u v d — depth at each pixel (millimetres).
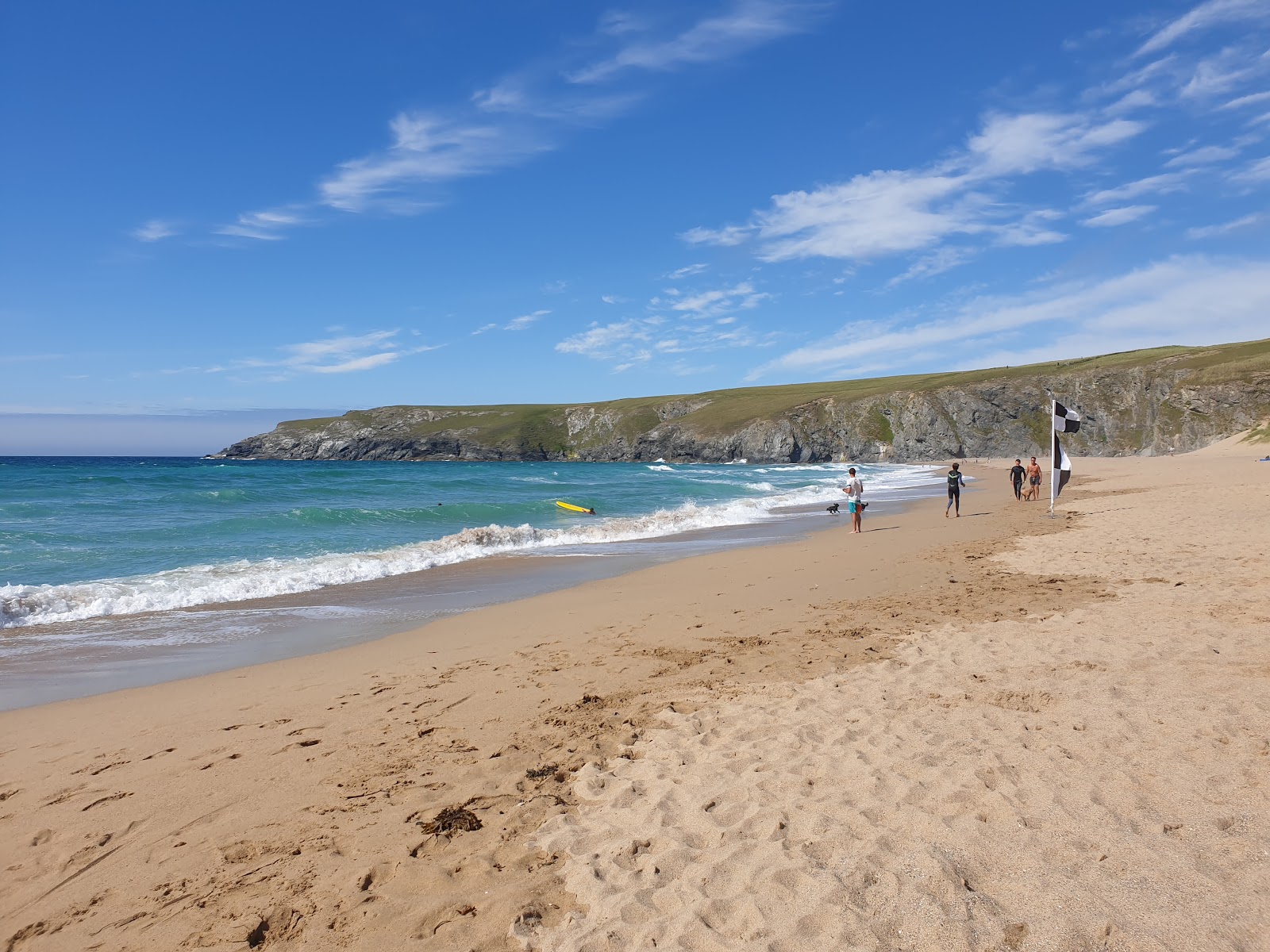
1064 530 16734
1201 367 107562
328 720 6086
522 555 16922
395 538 19906
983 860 3348
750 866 3467
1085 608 8438
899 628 8156
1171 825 3508
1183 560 11047
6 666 8188
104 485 38406
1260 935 2691
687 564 14711
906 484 48844
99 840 4207
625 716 5812
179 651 8812
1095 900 2984
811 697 5898
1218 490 24469
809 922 2998
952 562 13102
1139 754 4301
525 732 5555
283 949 3186
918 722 5129
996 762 4352
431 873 3691
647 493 38844
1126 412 113062
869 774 4328
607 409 188125
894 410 136625
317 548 17578
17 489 33344
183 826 4328
